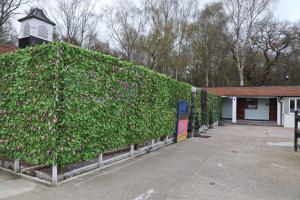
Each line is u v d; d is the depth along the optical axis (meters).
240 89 21.89
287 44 33.69
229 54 34.19
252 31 30.80
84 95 4.70
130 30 25.17
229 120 22.67
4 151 5.02
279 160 6.87
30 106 4.48
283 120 18.67
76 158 4.58
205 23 33.03
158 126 7.95
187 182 4.79
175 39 26.88
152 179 4.90
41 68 4.36
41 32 11.12
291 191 4.43
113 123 5.58
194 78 35.75
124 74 5.96
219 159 6.82
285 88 20.44
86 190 4.19
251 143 9.91
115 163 6.02
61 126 4.26
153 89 7.55
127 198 3.92
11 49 9.42
